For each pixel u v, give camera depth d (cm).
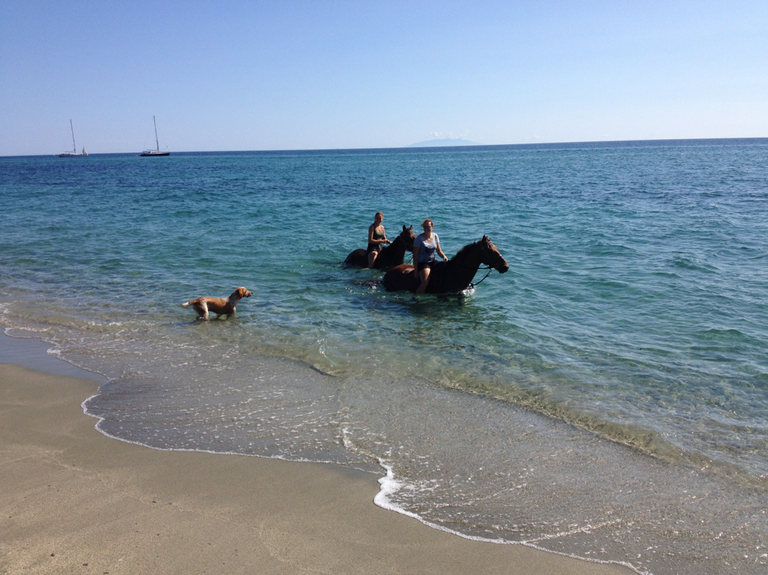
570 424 543
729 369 665
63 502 407
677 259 1266
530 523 393
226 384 647
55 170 8206
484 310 941
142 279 1180
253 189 3878
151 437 519
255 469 462
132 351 762
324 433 527
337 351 748
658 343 760
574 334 807
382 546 364
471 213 2294
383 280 1137
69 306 984
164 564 340
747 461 472
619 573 344
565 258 1339
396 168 7550
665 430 526
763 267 1188
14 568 333
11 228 1956
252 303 995
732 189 3098
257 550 356
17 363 720
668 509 409
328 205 2697
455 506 412
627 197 2809
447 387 633
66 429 535
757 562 354
